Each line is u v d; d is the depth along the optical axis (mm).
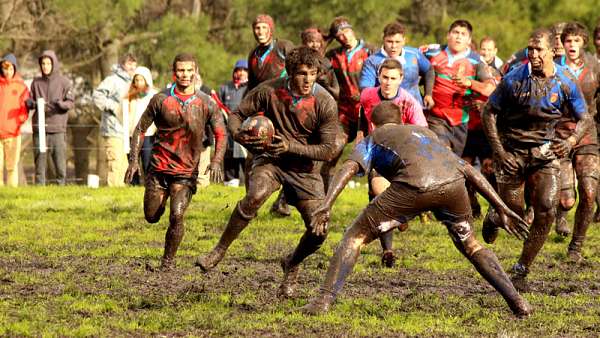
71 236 33969
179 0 83062
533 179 25719
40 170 50031
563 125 30031
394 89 28250
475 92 38094
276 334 19719
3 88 48375
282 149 22453
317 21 73312
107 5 74188
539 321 21328
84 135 80812
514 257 31422
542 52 25297
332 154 23000
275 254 30938
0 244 32062
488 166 39938
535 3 79562
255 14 77062
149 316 21234
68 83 50250
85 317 21266
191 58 27281
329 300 21250
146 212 27891
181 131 27328
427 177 20578
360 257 30484
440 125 38219
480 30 76312
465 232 21203
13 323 20250
